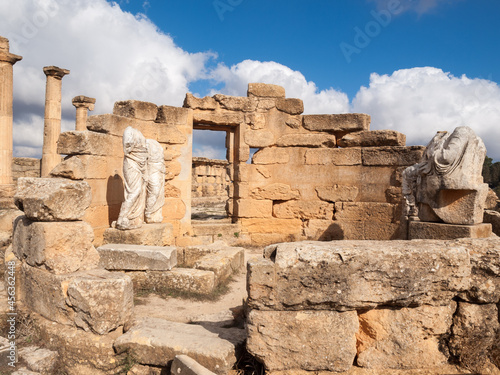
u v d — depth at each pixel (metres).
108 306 4.36
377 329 3.78
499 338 3.85
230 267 8.10
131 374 4.09
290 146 12.06
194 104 11.77
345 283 3.58
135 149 8.61
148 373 4.09
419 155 10.73
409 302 3.69
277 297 3.61
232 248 8.98
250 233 12.11
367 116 11.69
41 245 4.73
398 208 11.05
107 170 9.54
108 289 4.39
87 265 4.99
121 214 8.52
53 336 4.44
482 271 3.83
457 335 3.85
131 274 6.87
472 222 6.63
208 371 3.60
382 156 11.28
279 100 12.09
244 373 4.00
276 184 12.03
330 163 11.86
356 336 3.85
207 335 4.35
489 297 3.81
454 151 6.57
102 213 9.36
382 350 3.79
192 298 6.60
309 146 12.04
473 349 3.81
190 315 5.84
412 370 3.80
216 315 5.49
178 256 8.79
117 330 4.48
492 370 3.82
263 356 3.69
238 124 12.11
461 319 3.85
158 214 9.61
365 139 11.55
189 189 11.67
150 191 9.42
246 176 12.09
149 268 6.89
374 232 11.38
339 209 11.78
